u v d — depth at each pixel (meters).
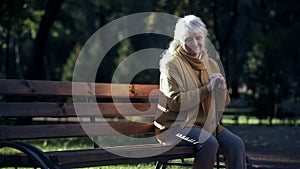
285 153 15.52
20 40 48.88
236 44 53.34
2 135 5.71
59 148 14.43
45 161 5.40
